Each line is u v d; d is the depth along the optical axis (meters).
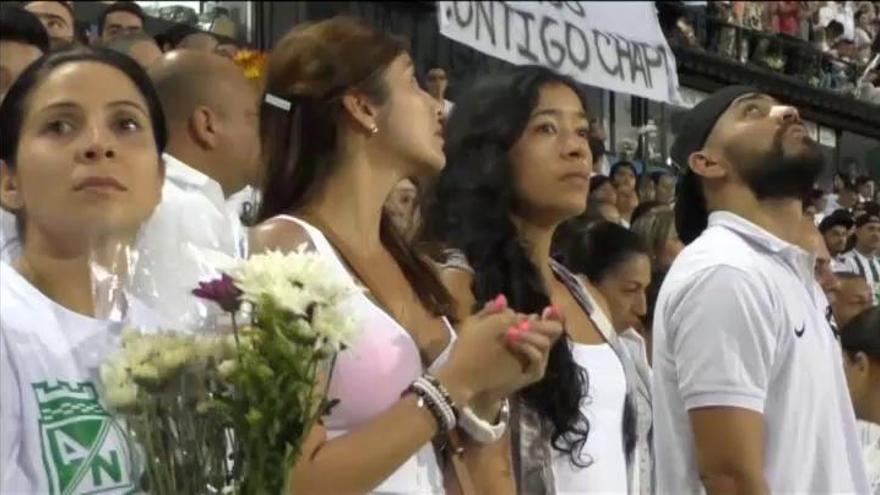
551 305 2.66
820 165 2.83
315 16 9.11
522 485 2.62
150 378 2.03
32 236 2.33
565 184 2.77
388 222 2.63
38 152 2.31
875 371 2.97
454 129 2.85
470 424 2.33
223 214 2.70
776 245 2.74
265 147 2.60
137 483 2.13
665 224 3.13
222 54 3.59
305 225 2.44
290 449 2.06
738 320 2.60
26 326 2.21
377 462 2.19
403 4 8.16
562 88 2.83
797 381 2.64
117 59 2.43
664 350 2.73
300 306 2.02
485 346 2.30
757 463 2.55
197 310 2.33
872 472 2.94
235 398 2.04
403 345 2.37
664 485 2.73
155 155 2.45
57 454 2.15
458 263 2.73
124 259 2.36
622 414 2.84
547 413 2.65
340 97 2.51
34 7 5.20
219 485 2.07
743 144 2.82
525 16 4.33
